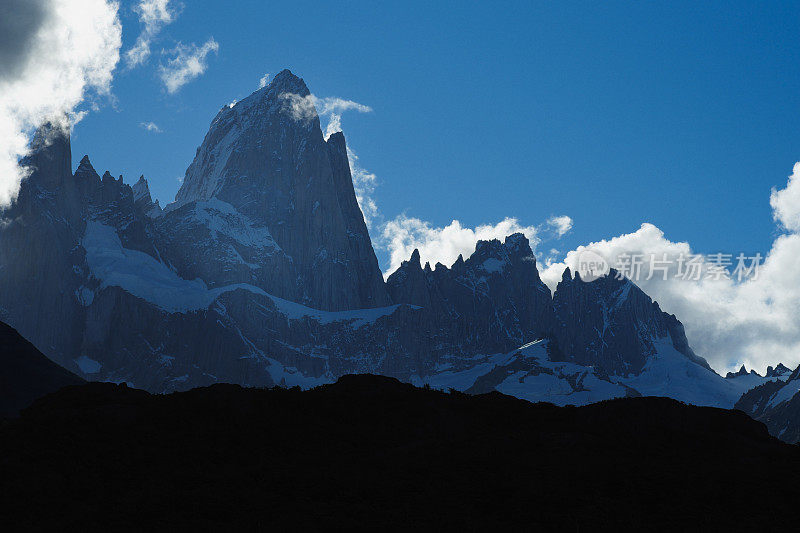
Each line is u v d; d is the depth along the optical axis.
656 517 162.88
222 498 168.25
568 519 161.12
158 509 163.50
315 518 160.62
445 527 159.50
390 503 169.38
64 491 171.12
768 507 166.62
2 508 164.12
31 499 167.00
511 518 163.38
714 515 162.38
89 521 159.00
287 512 164.12
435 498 171.25
